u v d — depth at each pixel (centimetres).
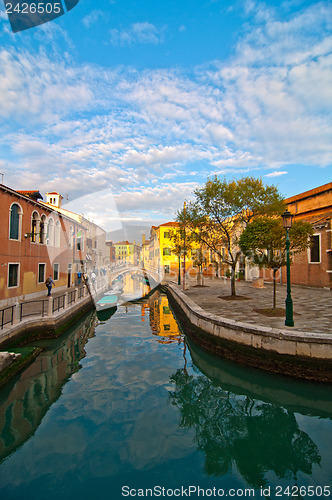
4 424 491
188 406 570
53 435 459
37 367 769
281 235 948
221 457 414
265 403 596
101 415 524
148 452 420
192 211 1515
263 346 716
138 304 2098
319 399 606
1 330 845
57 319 1055
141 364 810
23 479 364
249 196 1373
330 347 641
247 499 332
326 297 1384
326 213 1800
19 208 1479
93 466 386
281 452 427
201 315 948
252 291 1758
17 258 1459
